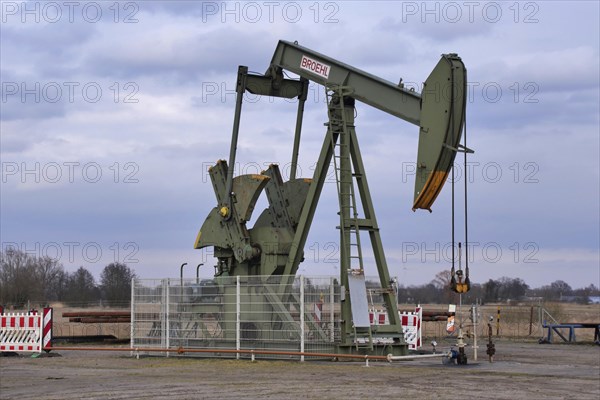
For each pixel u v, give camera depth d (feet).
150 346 78.54
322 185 75.41
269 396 49.26
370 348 70.49
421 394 49.88
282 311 72.33
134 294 80.07
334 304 71.15
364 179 74.38
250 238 79.10
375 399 47.91
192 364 69.87
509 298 236.02
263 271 77.97
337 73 75.56
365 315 70.74
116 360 74.79
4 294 224.33
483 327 123.44
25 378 61.00
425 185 67.62
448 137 66.33
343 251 71.82
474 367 66.95
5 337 82.53
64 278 232.32
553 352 84.99
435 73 67.56
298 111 83.05
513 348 91.35
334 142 74.64
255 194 78.02
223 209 79.51
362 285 71.36
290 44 79.56
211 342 75.51
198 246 82.64
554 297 294.05
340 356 68.69
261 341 73.10
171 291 78.02
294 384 54.80
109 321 105.40
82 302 210.18
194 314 76.64
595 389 52.39
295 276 72.28
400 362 70.74
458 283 65.16
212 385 54.60
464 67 66.74
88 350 87.04
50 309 82.28
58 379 59.98
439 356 71.92
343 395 49.52
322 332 71.00
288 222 80.43
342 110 74.13
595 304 317.22
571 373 62.18
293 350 71.36
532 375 60.54
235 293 74.59
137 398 49.11
